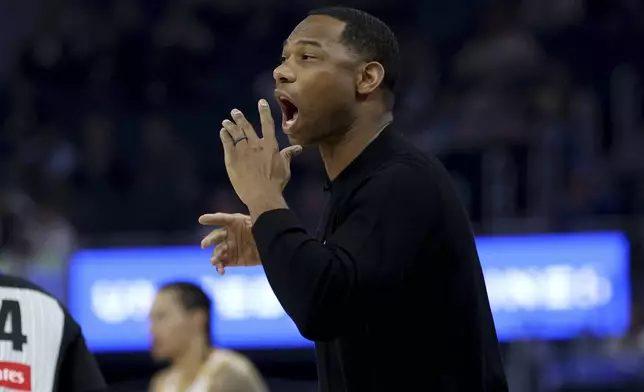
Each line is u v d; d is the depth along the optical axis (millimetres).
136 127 29781
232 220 8047
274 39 31094
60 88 30109
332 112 7258
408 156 7273
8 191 25812
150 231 26250
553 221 21594
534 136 25328
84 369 7859
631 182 26484
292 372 21109
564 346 20547
